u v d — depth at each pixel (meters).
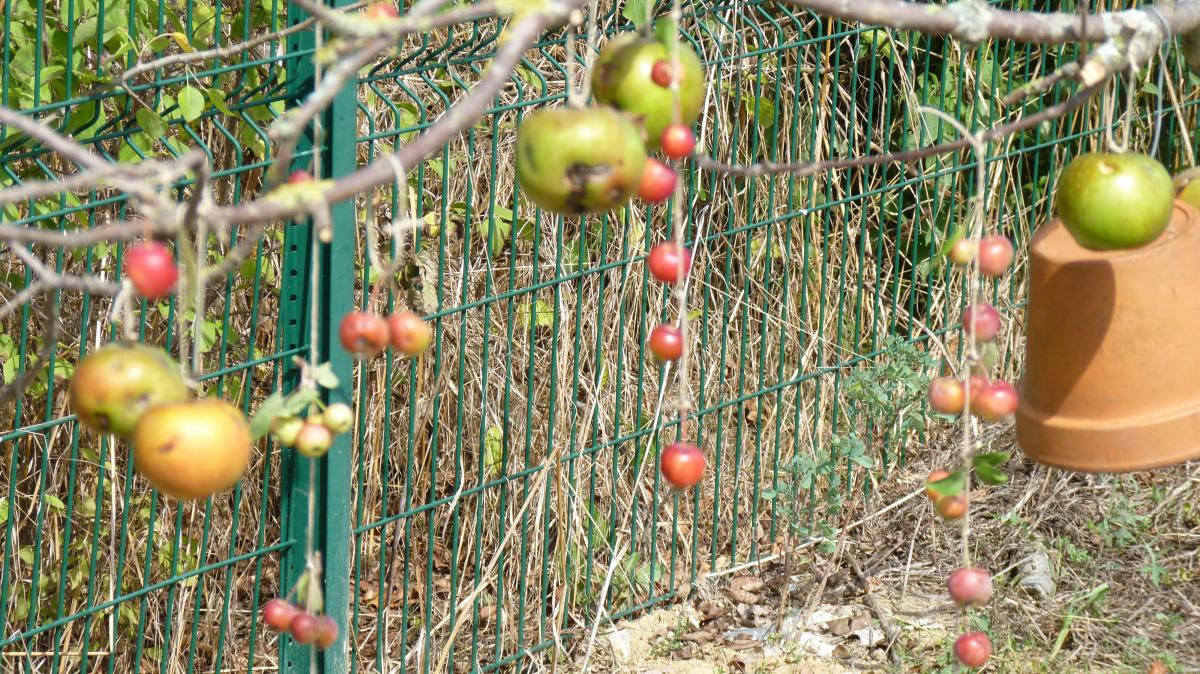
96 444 4.21
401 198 2.04
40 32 3.18
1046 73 5.81
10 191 1.46
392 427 4.86
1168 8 2.42
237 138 3.82
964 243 2.20
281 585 3.73
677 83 1.87
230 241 4.14
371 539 4.86
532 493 4.31
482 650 4.58
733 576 4.81
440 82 4.57
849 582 4.69
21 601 4.12
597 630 4.50
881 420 5.30
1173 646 4.08
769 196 5.13
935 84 5.60
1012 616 4.30
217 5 3.34
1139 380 2.46
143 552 4.33
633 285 4.96
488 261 4.06
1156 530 4.64
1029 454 2.63
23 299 1.67
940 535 4.86
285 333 3.59
